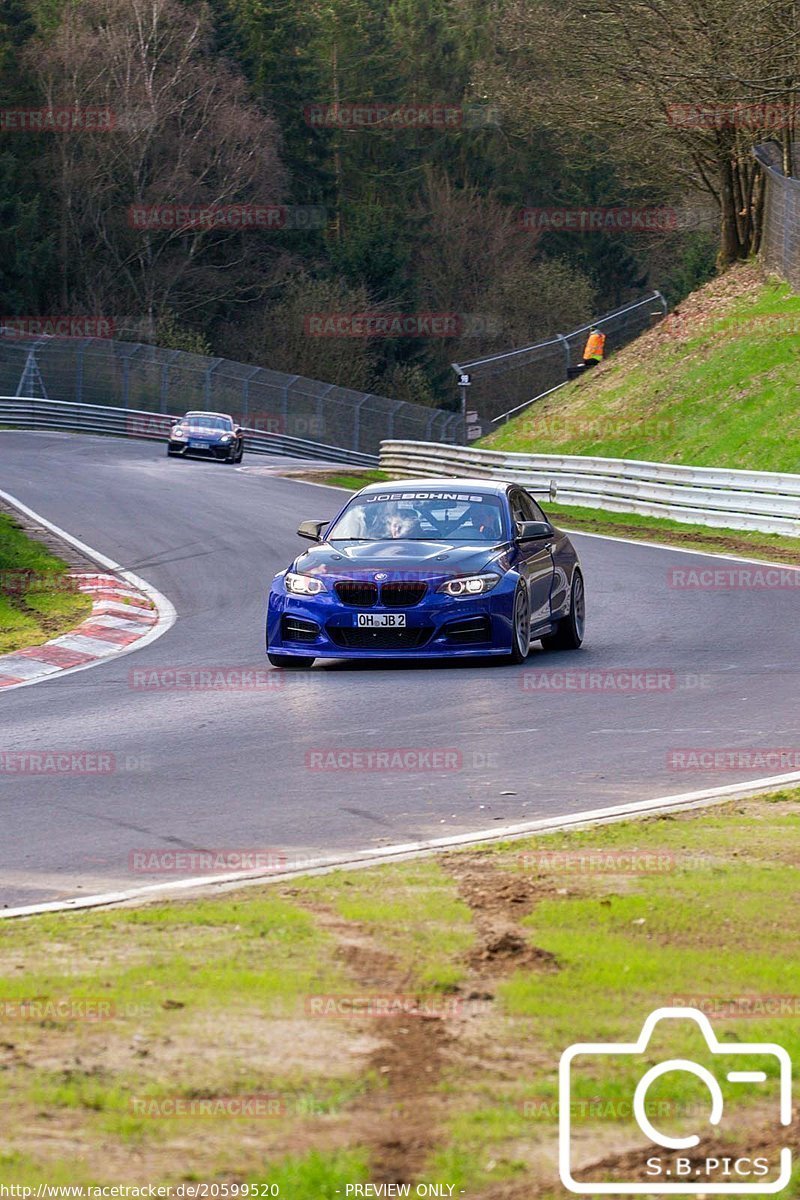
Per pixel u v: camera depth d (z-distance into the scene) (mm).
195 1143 7891
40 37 149625
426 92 188875
